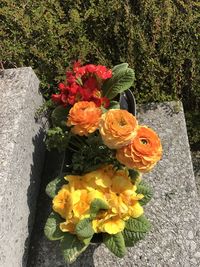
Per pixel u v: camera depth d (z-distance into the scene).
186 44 0.63
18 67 0.63
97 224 0.45
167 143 0.61
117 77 0.53
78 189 0.46
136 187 0.48
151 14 0.63
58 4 0.66
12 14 0.64
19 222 0.51
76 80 0.51
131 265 0.52
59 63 0.63
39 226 0.57
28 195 0.55
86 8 0.67
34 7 0.66
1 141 0.51
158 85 0.64
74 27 0.64
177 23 0.63
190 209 0.55
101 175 0.46
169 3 0.63
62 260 0.53
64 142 0.52
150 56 0.63
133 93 0.64
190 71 0.64
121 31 0.63
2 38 0.64
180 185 0.58
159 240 0.53
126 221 0.47
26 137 0.55
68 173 0.51
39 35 0.64
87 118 0.45
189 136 0.67
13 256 0.49
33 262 0.54
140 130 0.44
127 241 0.47
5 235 0.47
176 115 0.64
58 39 0.64
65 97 0.51
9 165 0.49
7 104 0.55
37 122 0.60
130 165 0.44
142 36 0.62
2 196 0.47
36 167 0.58
